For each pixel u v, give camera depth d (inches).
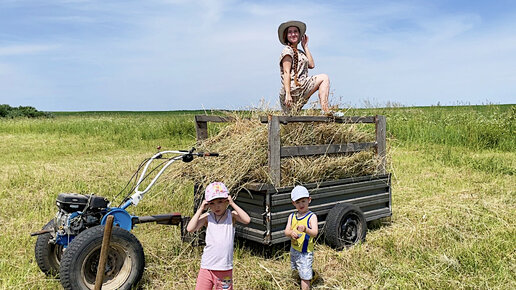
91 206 177.6
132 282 170.2
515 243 216.2
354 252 207.9
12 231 238.8
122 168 435.8
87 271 163.0
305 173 211.9
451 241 222.7
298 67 242.1
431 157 493.0
